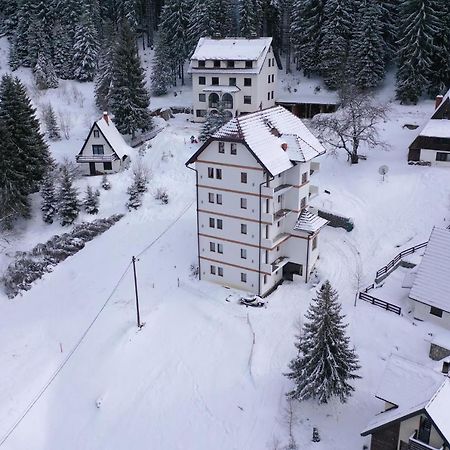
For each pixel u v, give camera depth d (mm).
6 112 63625
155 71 97875
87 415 39438
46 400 41375
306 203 51688
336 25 88250
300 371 36094
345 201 62094
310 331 36094
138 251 57812
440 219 57688
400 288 48156
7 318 51344
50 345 46688
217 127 74875
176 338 44719
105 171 72312
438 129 66250
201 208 49906
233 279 50375
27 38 103438
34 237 61906
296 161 47500
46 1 106812
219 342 43844
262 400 37906
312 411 36531
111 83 85125
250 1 95312
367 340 42188
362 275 51094
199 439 36000
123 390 40562
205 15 95812
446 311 41875
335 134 74625
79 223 62938
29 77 100250
